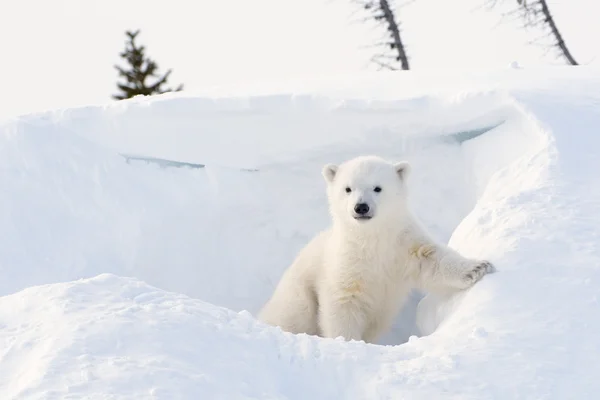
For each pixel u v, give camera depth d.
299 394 6.21
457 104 12.90
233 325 6.86
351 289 10.27
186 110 13.70
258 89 16.27
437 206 13.45
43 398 5.32
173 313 6.72
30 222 13.17
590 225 8.42
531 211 9.03
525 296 7.41
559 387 5.96
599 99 12.52
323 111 13.49
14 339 6.36
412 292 12.73
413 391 6.07
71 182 13.65
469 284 8.61
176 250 13.61
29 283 12.45
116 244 13.29
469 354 6.52
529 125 11.80
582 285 7.32
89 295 7.09
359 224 9.99
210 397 5.56
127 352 6.02
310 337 7.01
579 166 10.07
